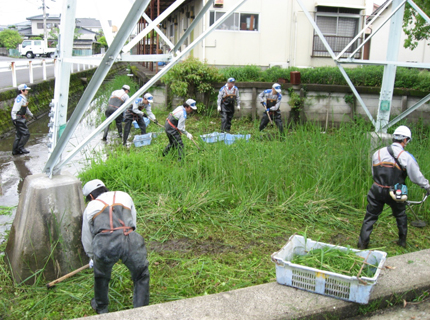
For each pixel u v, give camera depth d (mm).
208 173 6668
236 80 12320
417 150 6926
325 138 7395
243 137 8289
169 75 12266
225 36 15250
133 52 25672
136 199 5770
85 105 3803
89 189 3648
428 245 4910
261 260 4406
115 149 9094
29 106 13508
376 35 17188
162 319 3045
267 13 15422
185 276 4070
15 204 6074
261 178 6258
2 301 3678
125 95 10008
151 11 15156
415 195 5766
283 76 12266
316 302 3287
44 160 8500
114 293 3791
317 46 16188
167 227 5156
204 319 3055
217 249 4672
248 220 5387
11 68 12633
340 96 11633
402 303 3527
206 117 12094
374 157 4699
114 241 3236
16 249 4047
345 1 16047
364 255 3625
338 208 5824
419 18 10312
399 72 11742
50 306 3617
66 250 4117
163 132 10398
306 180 6199
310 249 3803
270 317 3098
